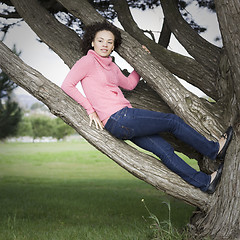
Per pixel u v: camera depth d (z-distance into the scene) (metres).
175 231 4.16
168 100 3.95
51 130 45.81
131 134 3.44
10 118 18.44
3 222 5.86
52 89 3.71
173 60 5.04
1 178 16.34
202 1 6.45
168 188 3.74
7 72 3.75
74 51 4.79
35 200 8.83
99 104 3.49
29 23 5.11
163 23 6.15
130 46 4.07
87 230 5.03
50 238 4.56
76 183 13.90
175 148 4.63
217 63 4.98
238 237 3.65
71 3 4.52
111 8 6.52
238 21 3.38
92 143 3.71
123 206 7.82
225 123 4.25
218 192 3.83
